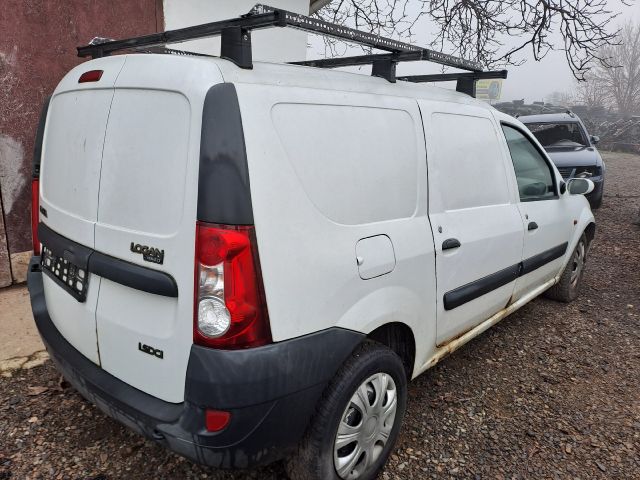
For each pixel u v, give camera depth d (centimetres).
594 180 895
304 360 186
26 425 267
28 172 433
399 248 233
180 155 176
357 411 215
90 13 445
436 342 278
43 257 256
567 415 301
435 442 270
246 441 178
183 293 177
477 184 304
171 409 184
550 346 390
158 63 188
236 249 169
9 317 384
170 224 179
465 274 287
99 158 206
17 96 414
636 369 361
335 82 219
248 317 172
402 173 242
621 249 696
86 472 237
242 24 180
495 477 248
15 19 402
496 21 727
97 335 210
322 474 202
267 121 181
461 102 306
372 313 216
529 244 359
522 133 374
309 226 192
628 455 268
